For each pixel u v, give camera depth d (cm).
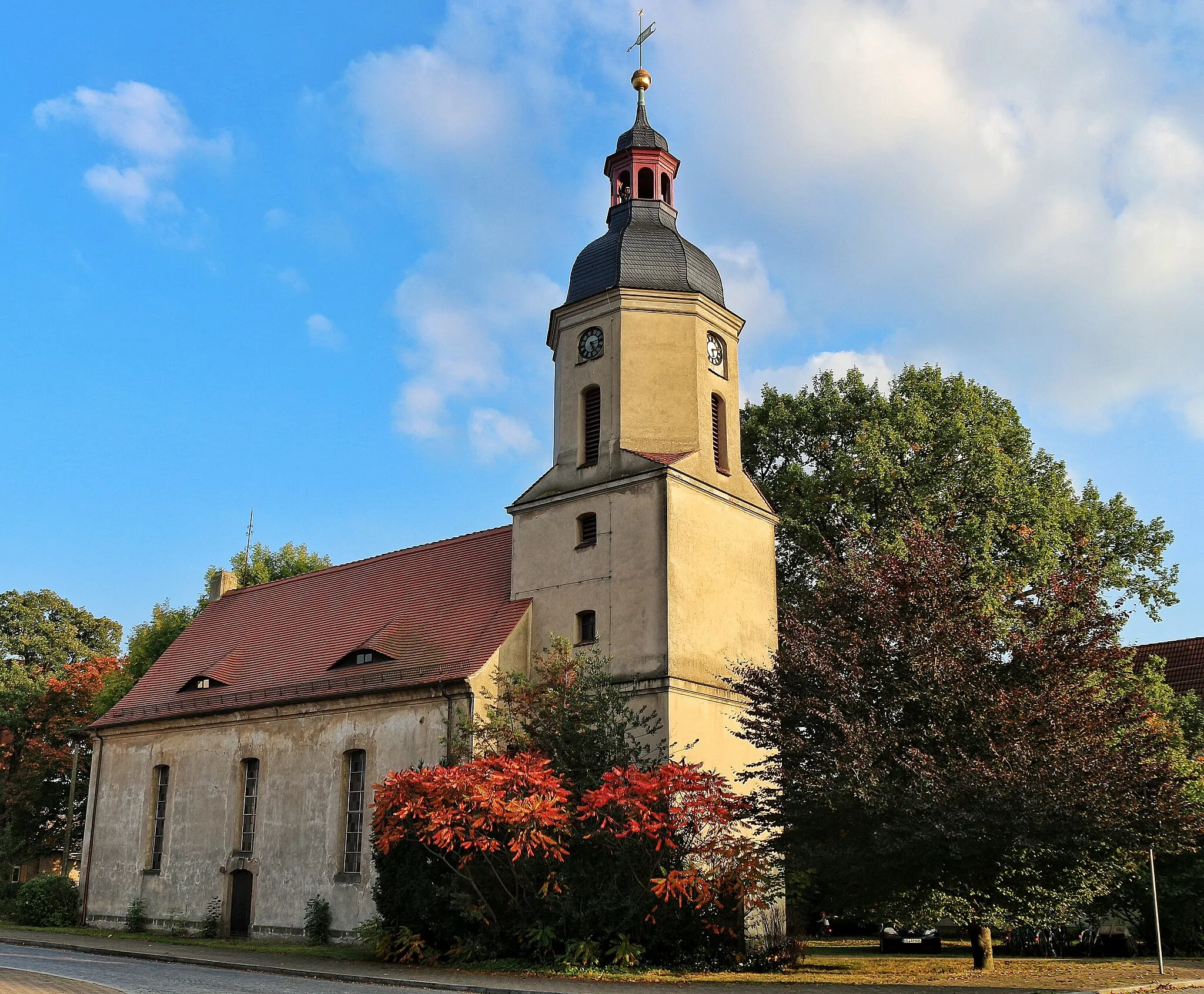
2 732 4847
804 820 1988
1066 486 3600
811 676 2100
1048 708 1923
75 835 4922
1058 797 1791
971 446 3334
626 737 2409
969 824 1803
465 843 2023
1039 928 2494
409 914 2258
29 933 3141
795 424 3756
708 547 2758
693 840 2152
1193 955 2464
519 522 2959
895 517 3309
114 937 3039
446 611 3073
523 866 2122
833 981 1883
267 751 3088
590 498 2805
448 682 2650
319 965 2181
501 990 1747
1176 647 4697
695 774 2094
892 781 1892
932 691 1967
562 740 2298
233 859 3077
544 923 2105
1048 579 2258
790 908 2861
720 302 3011
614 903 2064
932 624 2031
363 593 3509
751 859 2109
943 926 3272
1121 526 3600
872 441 3362
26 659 6362
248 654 3541
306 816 2919
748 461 3831
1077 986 1753
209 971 2131
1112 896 2491
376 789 2183
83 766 4778
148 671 3894
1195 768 2612
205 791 3234
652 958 2102
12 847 4488
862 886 2041
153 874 3294
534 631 2828
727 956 2134
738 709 2722
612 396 2850
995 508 3259
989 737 1911
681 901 2052
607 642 2661
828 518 3538
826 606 2206
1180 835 1908
